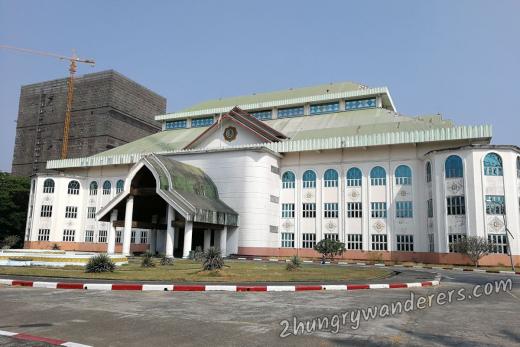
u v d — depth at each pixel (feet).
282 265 96.43
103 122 409.28
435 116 157.79
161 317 32.17
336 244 124.16
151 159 128.06
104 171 188.75
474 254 107.76
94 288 48.49
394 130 143.95
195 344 24.44
